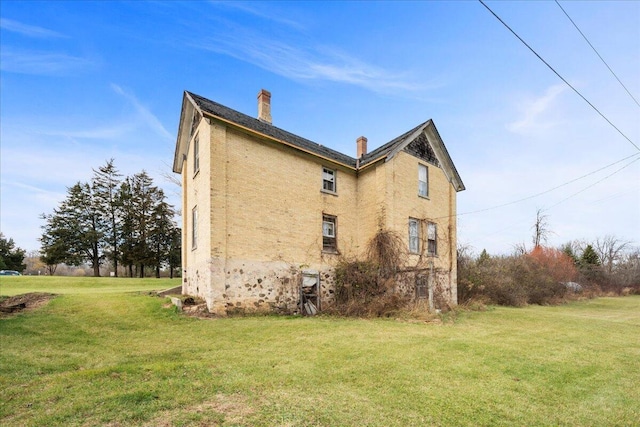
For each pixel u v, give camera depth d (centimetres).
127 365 534
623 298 3159
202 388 443
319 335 820
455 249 1883
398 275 1459
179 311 1055
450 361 623
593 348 797
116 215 4119
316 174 1493
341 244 1553
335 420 365
